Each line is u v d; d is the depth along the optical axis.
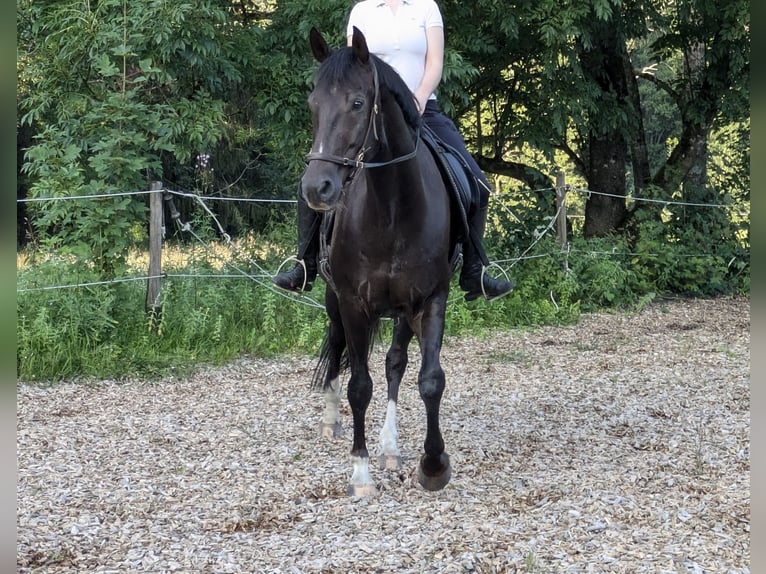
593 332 11.12
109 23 10.70
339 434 6.16
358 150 4.02
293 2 11.61
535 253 12.56
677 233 14.83
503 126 13.77
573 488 4.84
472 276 5.30
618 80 14.63
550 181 14.01
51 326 8.44
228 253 10.72
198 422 6.63
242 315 9.92
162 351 8.90
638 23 13.48
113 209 8.92
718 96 14.52
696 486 4.89
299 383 8.12
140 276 9.58
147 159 9.67
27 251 10.05
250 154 17.52
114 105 9.42
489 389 7.78
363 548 4.03
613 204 14.99
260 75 12.33
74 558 3.99
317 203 3.89
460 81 12.05
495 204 13.01
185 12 10.80
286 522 4.45
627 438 6.05
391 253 4.45
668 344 10.26
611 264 13.06
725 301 13.98
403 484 5.00
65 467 5.44
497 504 4.63
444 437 6.05
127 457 5.68
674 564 3.79
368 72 4.10
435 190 4.63
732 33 13.37
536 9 11.82
